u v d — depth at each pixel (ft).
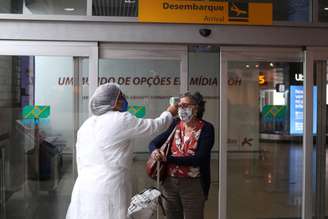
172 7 17.75
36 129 18.37
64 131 18.37
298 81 18.94
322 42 18.56
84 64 18.01
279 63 18.88
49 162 18.52
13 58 17.81
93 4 17.69
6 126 18.34
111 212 11.55
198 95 13.94
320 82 18.98
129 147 12.09
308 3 18.56
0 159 18.40
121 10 17.72
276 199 19.47
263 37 18.26
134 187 18.16
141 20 17.63
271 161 19.39
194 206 13.67
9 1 17.44
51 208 18.61
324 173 19.30
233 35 18.08
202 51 19.72
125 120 11.84
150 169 13.70
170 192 13.89
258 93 19.01
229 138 19.17
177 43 18.04
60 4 17.62
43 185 18.57
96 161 11.75
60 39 17.52
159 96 18.45
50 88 18.16
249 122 19.13
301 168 19.35
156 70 18.35
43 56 17.85
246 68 18.81
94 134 11.91
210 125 13.84
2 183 18.48
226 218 19.25
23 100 18.19
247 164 19.30
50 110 18.26
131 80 18.33
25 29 17.40
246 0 18.15
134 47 18.06
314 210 19.35
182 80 18.34
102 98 12.10
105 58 18.04
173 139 13.91
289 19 18.43
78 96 18.20
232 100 18.97
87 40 17.61
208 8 17.92
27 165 18.52
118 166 11.77
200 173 13.69
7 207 18.56
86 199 11.55
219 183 19.08
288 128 19.25
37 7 17.52
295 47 18.74
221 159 19.01
